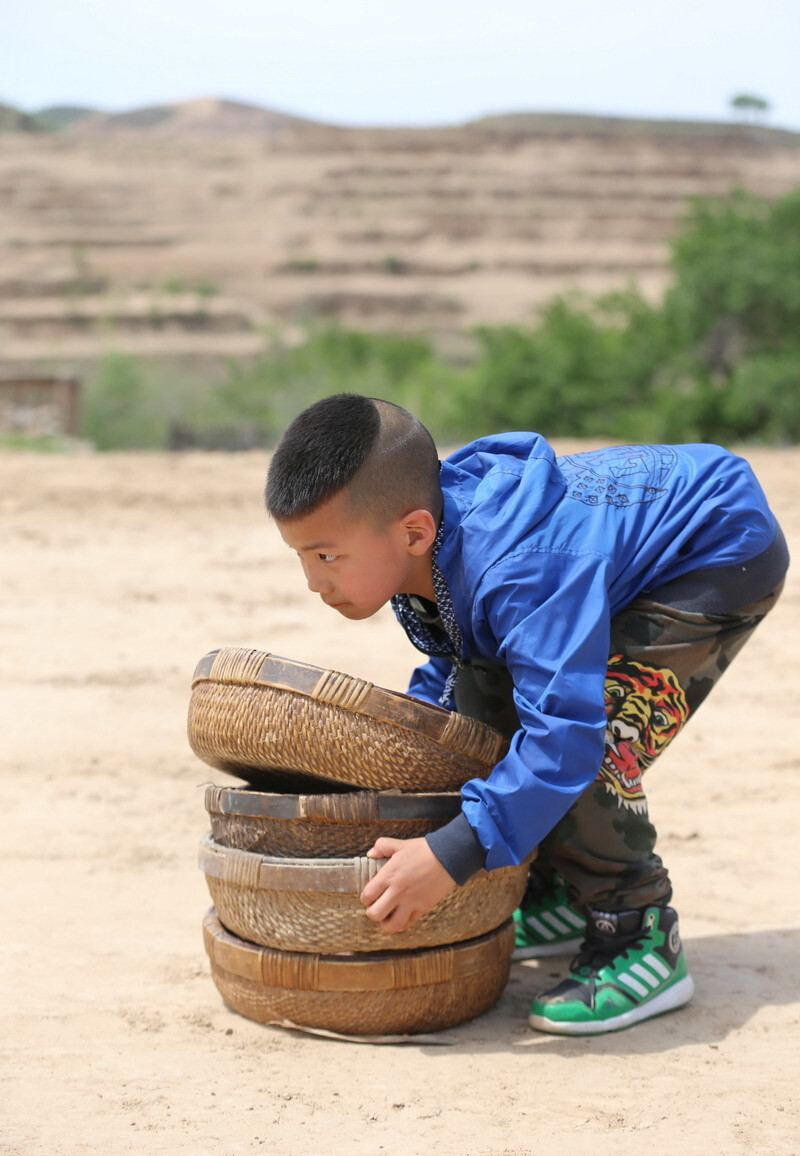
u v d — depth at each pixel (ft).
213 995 16.96
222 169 655.35
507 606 15.10
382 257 553.23
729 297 169.78
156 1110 13.55
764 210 182.60
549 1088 14.19
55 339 478.59
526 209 615.98
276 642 35.78
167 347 468.34
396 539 15.26
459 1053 15.21
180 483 63.98
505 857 14.70
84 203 609.42
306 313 504.43
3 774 26.27
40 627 37.88
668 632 16.20
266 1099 13.85
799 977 17.52
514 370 189.98
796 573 43.83
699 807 24.39
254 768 16.02
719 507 16.34
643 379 182.70
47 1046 15.24
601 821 16.01
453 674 17.75
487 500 15.64
